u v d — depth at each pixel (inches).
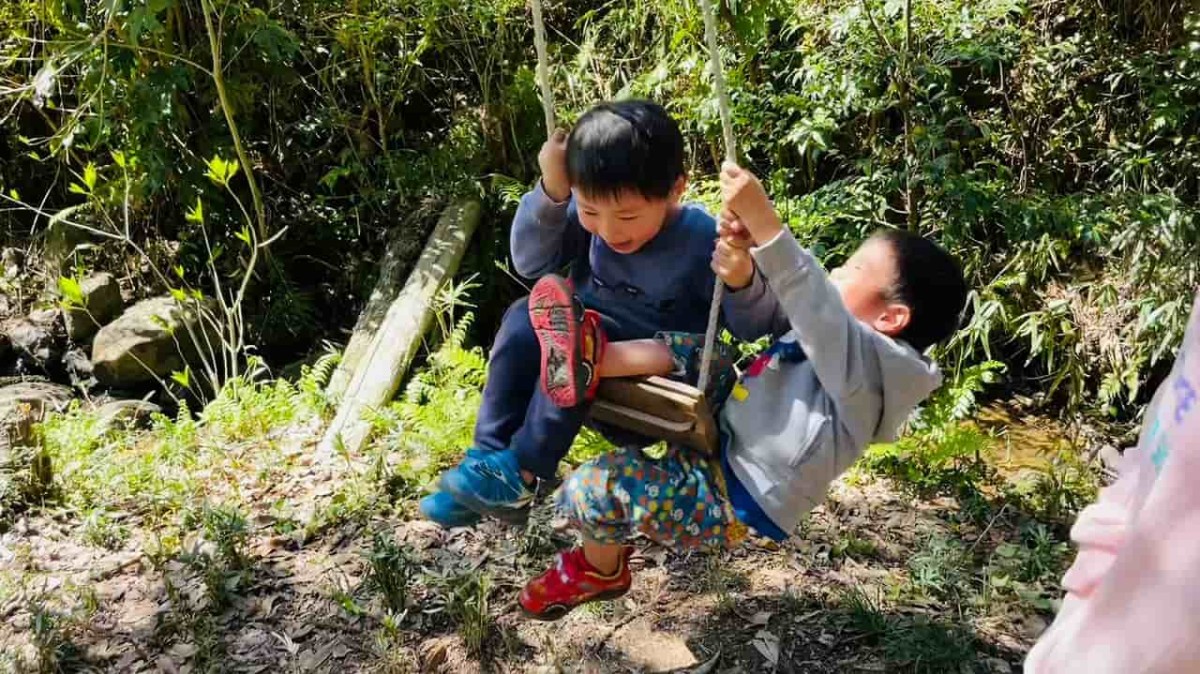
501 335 92.9
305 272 274.7
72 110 254.2
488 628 129.3
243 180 264.5
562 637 129.1
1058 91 231.8
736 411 92.4
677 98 237.3
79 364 250.1
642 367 89.3
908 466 168.6
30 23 255.9
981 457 193.3
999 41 217.2
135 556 150.3
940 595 135.0
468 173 261.6
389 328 218.7
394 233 260.1
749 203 82.0
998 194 205.8
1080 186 231.1
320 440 184.9
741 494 91.4
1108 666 47.5
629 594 136.7
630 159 81.2
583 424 100.0
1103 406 213.2
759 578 139.6
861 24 210.8
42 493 166.2
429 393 193.0
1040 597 133.4
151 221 266.1
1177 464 46.1
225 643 130.3
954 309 92.9
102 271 263.0
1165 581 45.9
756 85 234.5
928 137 204.2
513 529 150.2
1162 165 218.1
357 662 126.3
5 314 262.1
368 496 160.4
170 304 247.3
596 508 95.5
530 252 96.0
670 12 235.3
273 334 257.9
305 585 141.1
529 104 265.1
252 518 157.9
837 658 123.5
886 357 87.4
